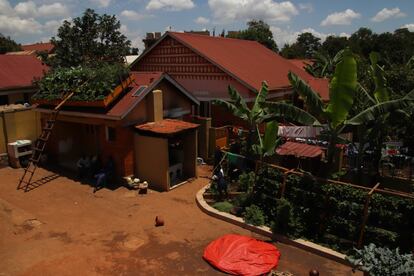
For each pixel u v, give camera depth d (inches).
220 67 818.8
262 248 403.5
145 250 410.3
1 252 397.7
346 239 420.8
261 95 655.8
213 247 406.3
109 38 1017.5
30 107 728.3
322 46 2459.4
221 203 519.5
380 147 616.7
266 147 517.0
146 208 520.7
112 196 560.1
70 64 967.0
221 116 858.1
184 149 644.1
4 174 650.8
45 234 441.7
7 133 695.7
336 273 371.6
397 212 387.5
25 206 521.7
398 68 820.0
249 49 1104.2
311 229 442.3
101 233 447.2
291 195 457.4
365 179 575.8
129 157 599.8
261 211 477.1
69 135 712.4
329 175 493.7
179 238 438.3
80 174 634.2
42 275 358.3
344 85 446.3
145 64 981.8
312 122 495.5
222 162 624.1
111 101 589.6
